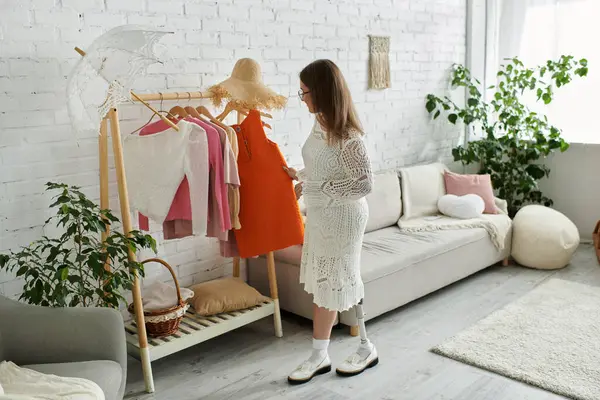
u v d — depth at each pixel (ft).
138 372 9.71
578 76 16.34
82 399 6.17
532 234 14.32
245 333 11.23
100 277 8.36
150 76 10.28
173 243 11.09
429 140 16.79
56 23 9.03
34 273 7.89
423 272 12.23
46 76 9.01
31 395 6.17
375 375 9.41
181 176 9.20
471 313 11.89
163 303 9.44
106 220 8.81
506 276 14.12
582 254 15.67
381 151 15.25
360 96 14.39
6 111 8.66
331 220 8.68
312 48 13.00
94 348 7.37
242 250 10.15
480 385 9.00
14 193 8.88
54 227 9.35
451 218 14.64
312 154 8.69
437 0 16.19
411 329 11.18
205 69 11.07
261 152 9.98
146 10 10.07
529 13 16.87
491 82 18.12
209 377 9.49
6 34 8.55
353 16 13.83
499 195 17.34
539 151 16.42
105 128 8.98
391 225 14.48
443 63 16.81
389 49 14.89
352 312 10.78
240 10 11.48
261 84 10.30
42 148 9.11
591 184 16.66
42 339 7.36
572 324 10.97
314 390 9.00
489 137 16.83
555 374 9.14
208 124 9.36
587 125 16.47
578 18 16.08
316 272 8.93
